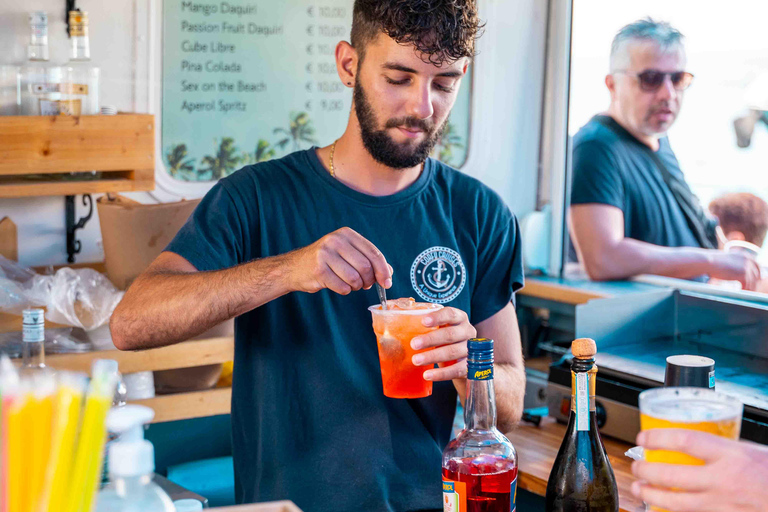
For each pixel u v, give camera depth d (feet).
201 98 7.63
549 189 9.32
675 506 2.42
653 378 6.30
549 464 6.20
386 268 3.76
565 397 6.95
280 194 4.56
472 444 3.34
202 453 7.37
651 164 8.43
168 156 7.58
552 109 9.23
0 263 6.48
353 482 4.28
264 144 7.98
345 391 4.38
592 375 3.55
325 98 8.17
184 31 7.46
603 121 8.79
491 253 4.87
